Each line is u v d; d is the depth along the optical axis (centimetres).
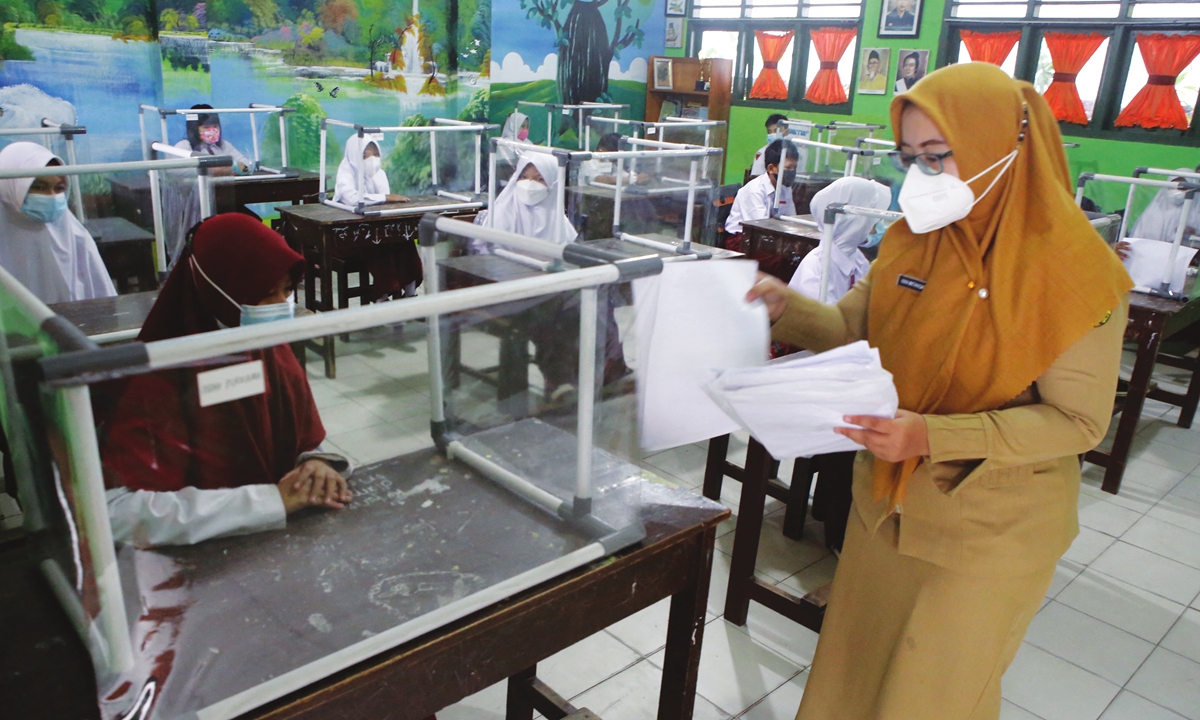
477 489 111
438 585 95
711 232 431
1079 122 553
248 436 83
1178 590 240
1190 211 314
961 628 120
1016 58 571
